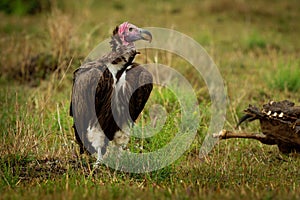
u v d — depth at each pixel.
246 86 38.03
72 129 27.58
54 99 33.50
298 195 18.95
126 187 20.48
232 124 30.70
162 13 66.88
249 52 49.97
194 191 19.62
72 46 39.69
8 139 25.97
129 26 23.45
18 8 63.97
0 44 45.03
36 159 24.72
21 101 32.22
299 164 24.08
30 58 40.09
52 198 18.73
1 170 23.00
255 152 26.78
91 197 18.88
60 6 61.34
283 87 38.25
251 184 21.53
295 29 62.31
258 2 73.38
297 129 21.92
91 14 60.44
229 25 62.41
